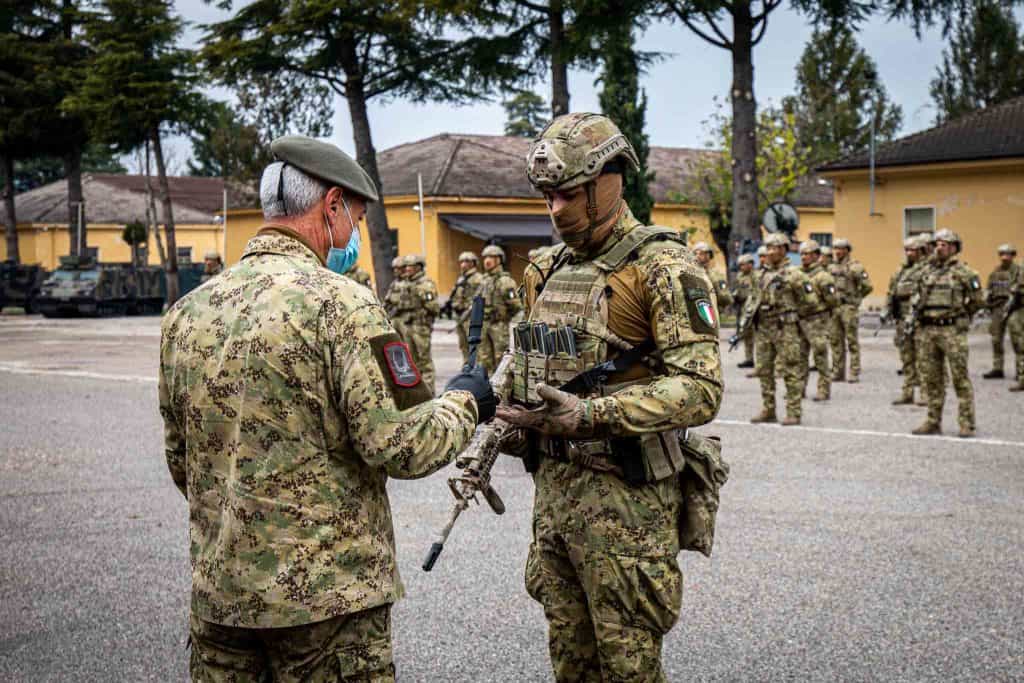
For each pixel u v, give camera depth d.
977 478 7.69
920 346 9.76
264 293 2.45
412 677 4.17
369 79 29.14
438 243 35.28
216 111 39.00
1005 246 13.97
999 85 46.84
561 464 3.06
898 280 12.62
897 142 29.14
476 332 2.90
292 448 2.39
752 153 22.70
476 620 4.79
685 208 37.12
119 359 19.03
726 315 26.27
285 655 2.43
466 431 2.55
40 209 50.69
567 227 2.99
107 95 37.00
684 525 3.07
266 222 2.63
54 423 11.00
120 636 4.66
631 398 2.78
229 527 2.41
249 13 27.45
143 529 6.51
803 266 12.52
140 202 51.88
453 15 23.72
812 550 5.81
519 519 6.62
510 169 38.19
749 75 22.59
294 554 2.38
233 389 2.42
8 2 41.66
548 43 23.22
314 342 2.39
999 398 12.25
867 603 4.93
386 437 2.38
